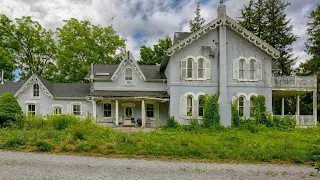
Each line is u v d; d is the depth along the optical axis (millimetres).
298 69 44500
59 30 41156
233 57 26250
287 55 44812
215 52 26109
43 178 8523
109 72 29875
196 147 13664
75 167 9992
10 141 13508
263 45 26094
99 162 10875
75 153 12516
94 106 26531
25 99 28859
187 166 10570
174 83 25781
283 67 44562
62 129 18219
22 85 29891
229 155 12266
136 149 13109
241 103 26156
